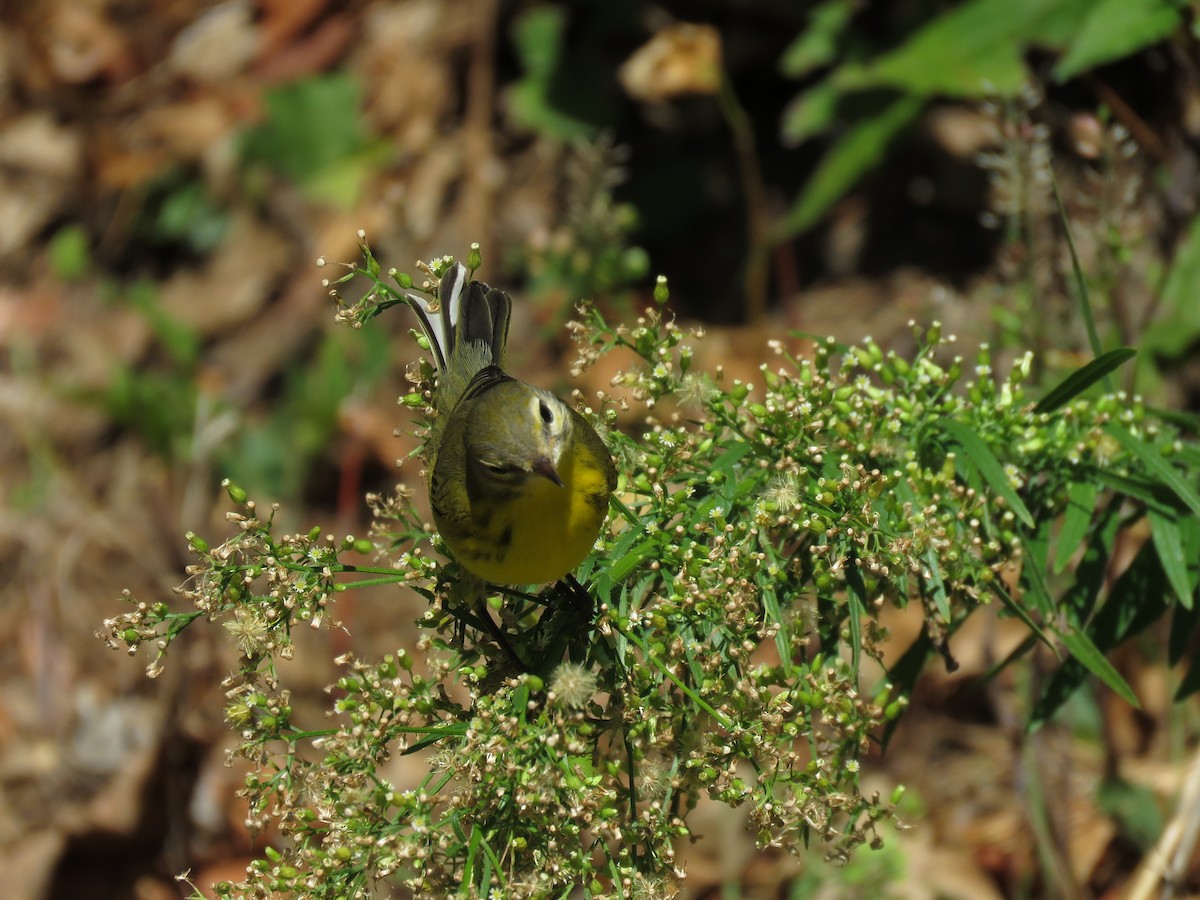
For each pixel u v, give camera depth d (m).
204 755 11.01
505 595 5.55
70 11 15.91
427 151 14.02
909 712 10.16
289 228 14.35
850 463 5.15
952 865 9.17
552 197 13.47
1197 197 9.59
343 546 5.06
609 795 4.55
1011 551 5.59
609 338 5.77
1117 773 9.10
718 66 12.31
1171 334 8.73
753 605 4.86
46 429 13.59
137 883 10.74
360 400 12.75
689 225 13.27
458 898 4.26
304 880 4.39
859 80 10.57
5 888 10.62
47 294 14.87
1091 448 5.68
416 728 4.65
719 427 5.44
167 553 12.38
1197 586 5.62
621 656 4.80
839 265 12.68
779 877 9.11
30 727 11.47
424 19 14.70
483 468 5.45
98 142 15.42
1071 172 11.03
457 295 6.44
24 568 12.46
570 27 13.66
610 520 5.76
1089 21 8.78
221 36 15.59
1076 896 8.61
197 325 14.06
